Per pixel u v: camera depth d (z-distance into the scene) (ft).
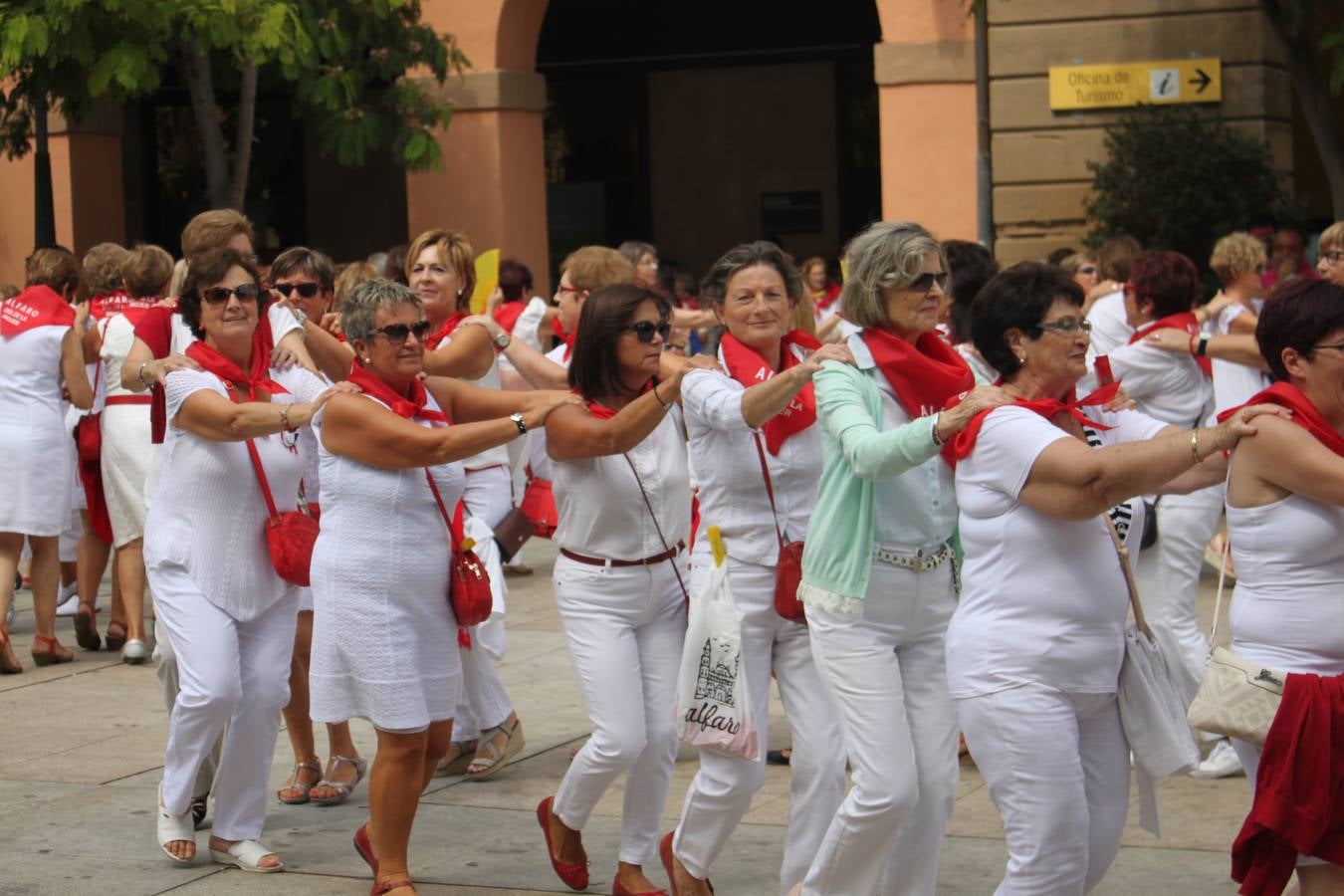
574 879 17.99
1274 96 47.50
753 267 16.49
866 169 66.69
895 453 13.87
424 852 19.43
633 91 68.33
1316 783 13.23
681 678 16.12
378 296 17.19
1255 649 13.67
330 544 17.22
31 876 18.76
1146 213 44.70
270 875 18.74
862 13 65.62
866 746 14.83
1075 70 47.44
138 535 29.84
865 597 14.83
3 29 41.93
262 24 42.88
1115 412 14.67
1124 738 14.06
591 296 17.47
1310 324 13.38
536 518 22.09
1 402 29.12
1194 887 17.66
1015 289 13.80
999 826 19.97
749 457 16.19
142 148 66.54
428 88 53.11
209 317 18.38
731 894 17.90
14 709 26.86
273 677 18.69
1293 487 13.28
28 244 59.06
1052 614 13.48
